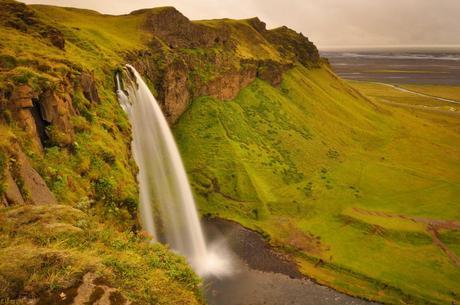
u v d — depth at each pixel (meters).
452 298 39.72
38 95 21.12
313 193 63.62
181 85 71.50
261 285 40.16
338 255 46.78
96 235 11.72
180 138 68.25
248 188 60.91
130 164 29.92
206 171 62.59
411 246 49.78
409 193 66.88
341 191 65.56
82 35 49.91
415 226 53.97
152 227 42.25
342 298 38.75
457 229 53.88
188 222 50.47
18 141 17.83
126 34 69.75
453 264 45.84
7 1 38.31
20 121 18.98
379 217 56.38
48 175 18.84
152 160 49.31
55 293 8.01
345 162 78.69
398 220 55.69
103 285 8.73
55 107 22.31
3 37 30.52
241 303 37.03
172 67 68.75
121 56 55.12
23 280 8.05
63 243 10.41
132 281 9.57
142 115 50.38
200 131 70.44
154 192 46.97
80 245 10.68
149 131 51.38
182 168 59.12
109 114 32.41
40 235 10.58
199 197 58.09
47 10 66.75
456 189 68.88
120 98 41.81
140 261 11.08
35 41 33.81
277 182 65.38
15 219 11.55
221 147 67.75
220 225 53.06
